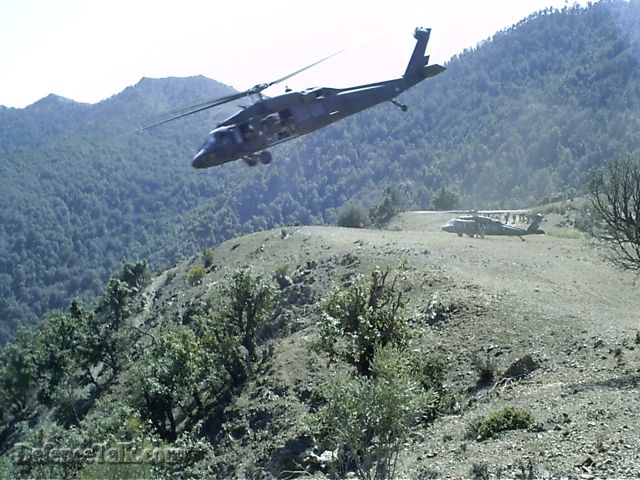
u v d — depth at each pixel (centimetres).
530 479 1628
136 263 9106
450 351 3428
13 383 6981
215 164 2400
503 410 2181
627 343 2819
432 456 2067
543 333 3322
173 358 4178
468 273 4625
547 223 7919
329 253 6088
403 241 6072
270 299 4747
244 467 3130
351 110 2614
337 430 1739
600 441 1756
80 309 6850
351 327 3116
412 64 2844
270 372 4153
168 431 4147
